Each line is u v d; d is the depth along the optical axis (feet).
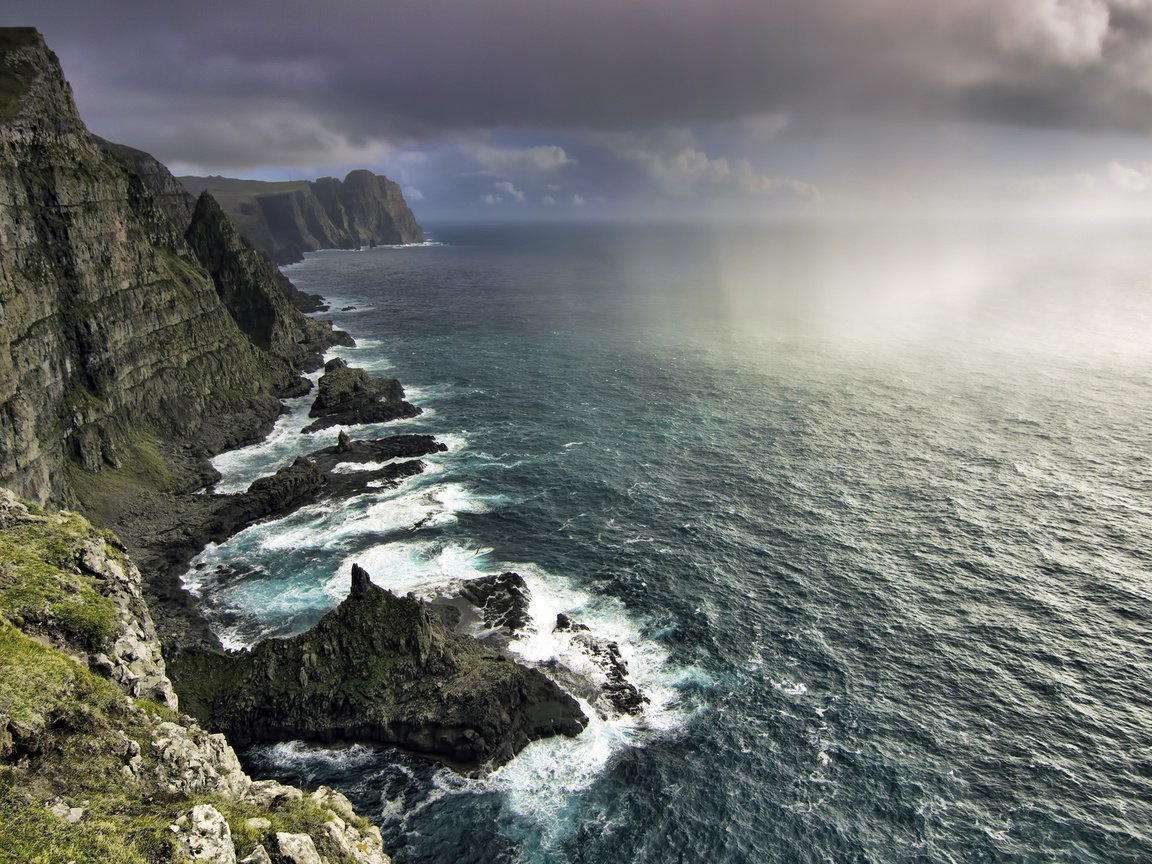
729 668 215.10
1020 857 155.74
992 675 210.18
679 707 201.16
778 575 260.21
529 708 197.06
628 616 238.68
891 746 186.29
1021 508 306.14
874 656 218.79
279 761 186.09
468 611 237.86
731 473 346.33
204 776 102.37
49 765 88.63
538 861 159.53
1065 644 222.07
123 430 341.62
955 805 168.96
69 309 327.88
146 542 282.97
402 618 207.51
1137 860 154.51
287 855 87.71
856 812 168.25
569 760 185.06
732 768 181.27
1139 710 196.34
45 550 127.75
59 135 353.92
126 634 121.90
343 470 354.95
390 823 168.86
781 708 199.82
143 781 94.12
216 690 200.75
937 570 261.65
